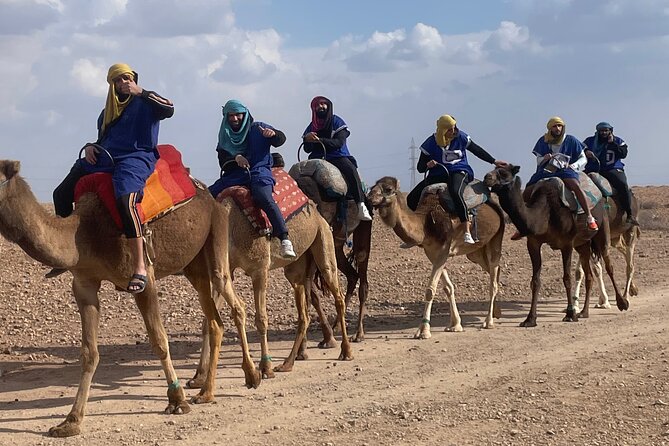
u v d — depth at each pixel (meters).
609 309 14.59
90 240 7.57
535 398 8.41
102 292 15.52
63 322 13.21
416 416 7.89
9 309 13.97
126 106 8.00
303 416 8.03
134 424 7.83
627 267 15.61
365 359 10.78
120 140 7.96
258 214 9.66
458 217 12.37
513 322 13.51
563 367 9.72
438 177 12.82
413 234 12.13
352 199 11.98
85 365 7.71
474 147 12.90
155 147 8.15
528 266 19.47
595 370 9.48
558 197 13.38
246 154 9.91
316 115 12.17
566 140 14.01
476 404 8.27
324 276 10.77
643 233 25.92
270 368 9.88
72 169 8.17
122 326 13.09
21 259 18.30
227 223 8.97
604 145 15.56
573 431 7.36
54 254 7.23
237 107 9.85
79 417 7.59
